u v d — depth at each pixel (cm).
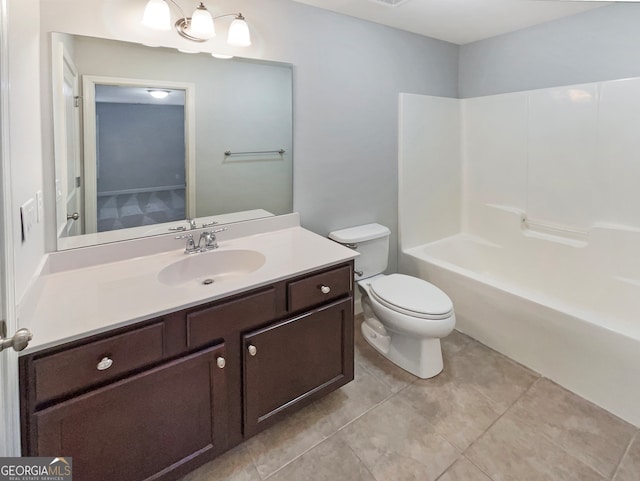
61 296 118
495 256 277
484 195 282
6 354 77
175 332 116
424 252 266
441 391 183
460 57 289
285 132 200
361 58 227
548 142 238
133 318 105
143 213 161
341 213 234
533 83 248
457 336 233
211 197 180
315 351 156
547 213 245
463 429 158
